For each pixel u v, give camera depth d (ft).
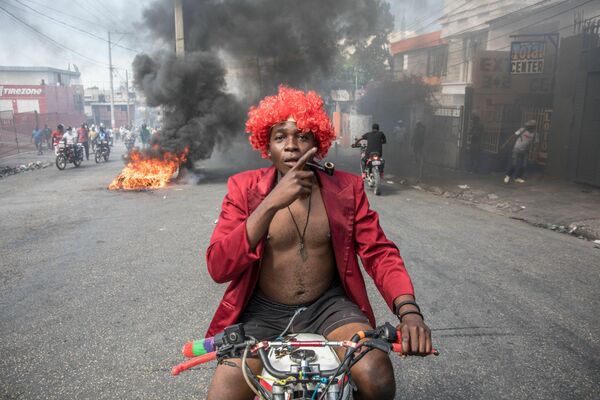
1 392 11.18
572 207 32.65
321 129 7.00
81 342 13.65
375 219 7.46
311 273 7.27
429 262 20.57
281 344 6.33
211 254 6.63
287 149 6.92
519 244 23.61
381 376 6.28
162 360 12.60
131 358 12.73
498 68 54.34
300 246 7.15
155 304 16.34
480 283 17.99
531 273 19.15
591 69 40.57
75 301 16.70
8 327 14.69
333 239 7.17
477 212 32.27
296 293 7.30
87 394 11.09
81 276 19.33
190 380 11.66
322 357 6.43
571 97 43.37
